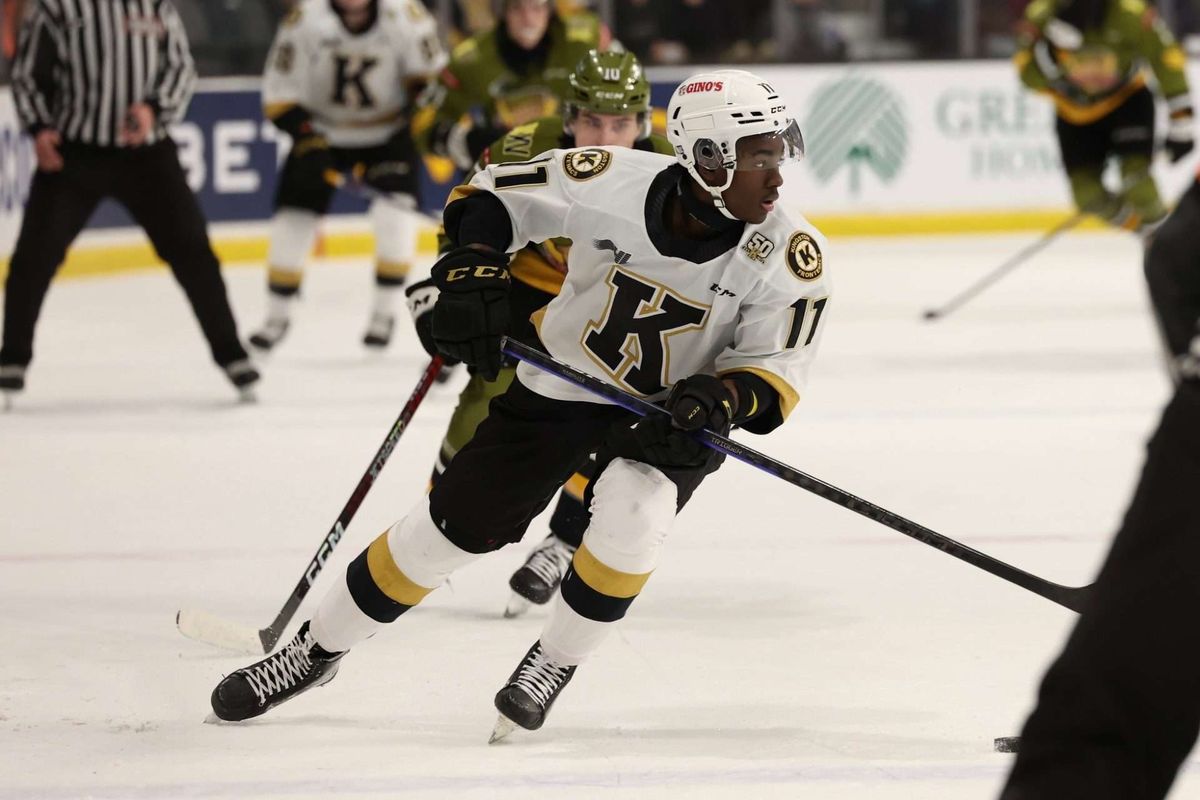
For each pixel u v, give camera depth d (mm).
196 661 11141
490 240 9305
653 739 9531
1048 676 6461
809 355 9242
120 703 10227
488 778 8820
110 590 13055
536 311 11016
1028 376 23344
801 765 9047
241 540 14695
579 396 9398
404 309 30719
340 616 9625
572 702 10312
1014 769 6477
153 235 20797
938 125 39375
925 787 8664
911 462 18000
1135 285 32875
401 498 16328
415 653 11367
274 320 24500
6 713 10016
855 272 34625
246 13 35625
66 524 15305
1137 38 26766
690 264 8938
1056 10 26891
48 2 19766
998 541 14656
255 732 9672
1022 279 33688
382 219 24453
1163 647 6234
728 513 15688
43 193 20453
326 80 23891
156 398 21875
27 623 12109
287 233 24094
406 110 24281
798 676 10836
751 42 38531
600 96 11500
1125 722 6301
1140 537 6375
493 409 9625
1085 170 27844
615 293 9148
